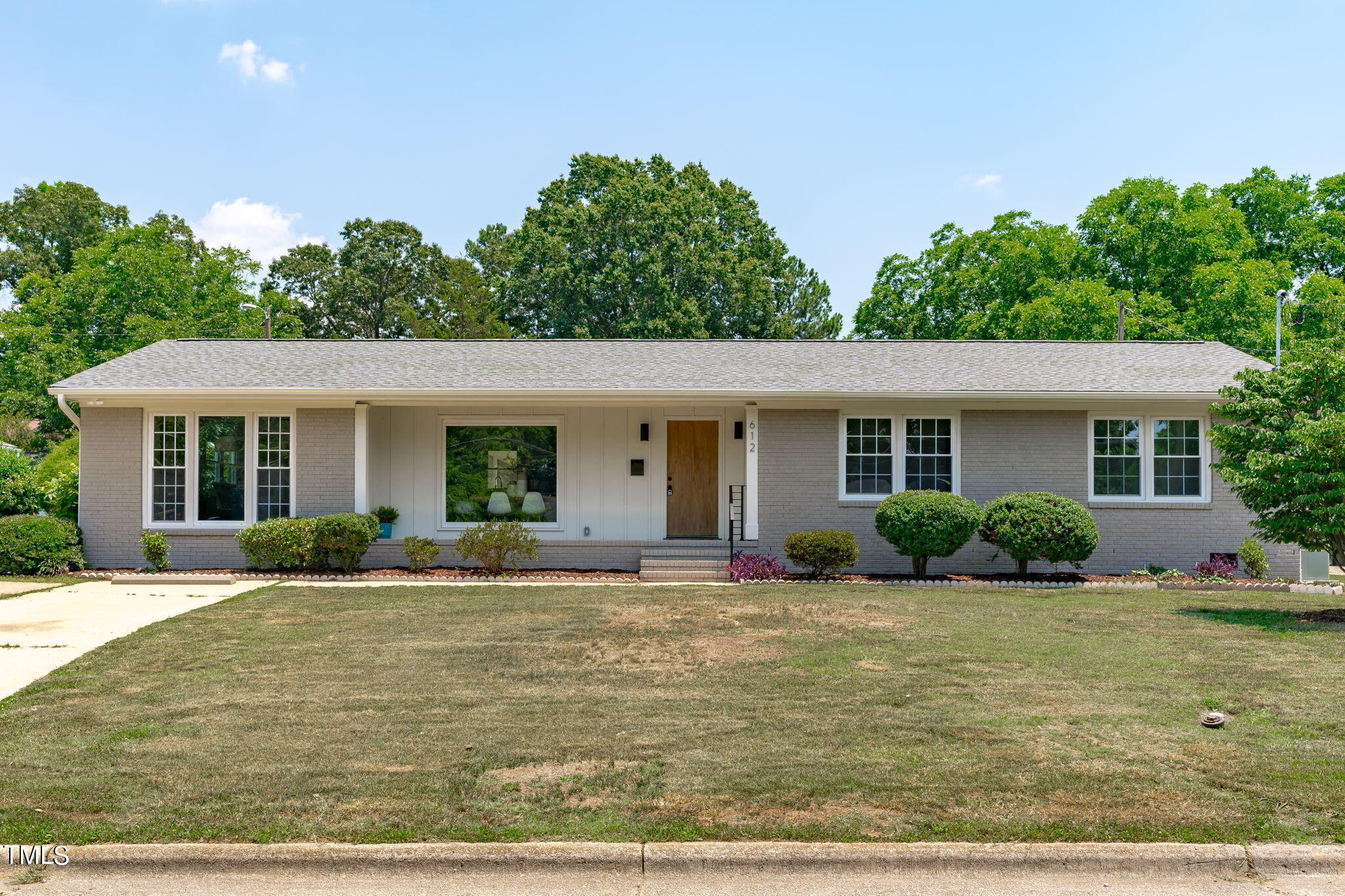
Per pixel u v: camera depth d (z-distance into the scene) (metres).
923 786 5.79
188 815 5.37
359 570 16.64
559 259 39.94
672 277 39.78
